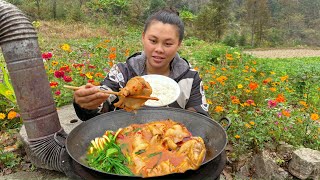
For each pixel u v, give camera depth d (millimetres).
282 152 3598
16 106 4008
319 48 39438
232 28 43156
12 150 3443
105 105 2520
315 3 55594
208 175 1771
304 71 7082
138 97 1926
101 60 6082
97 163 1874
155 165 1771
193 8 44438
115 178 1625
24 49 2352
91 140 2174
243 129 3688
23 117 2455
